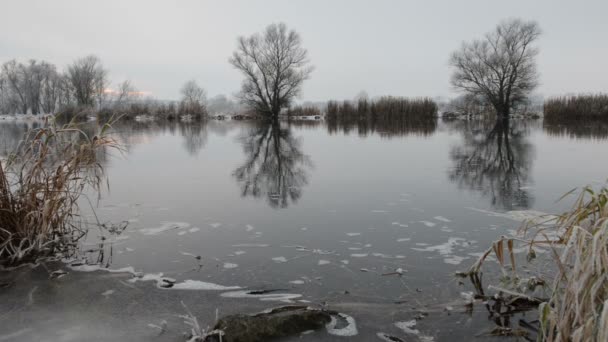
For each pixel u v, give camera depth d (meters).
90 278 3.28
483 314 2.71
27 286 3.13
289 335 2.45
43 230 3.84
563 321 2.08
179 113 42.19
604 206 2.28
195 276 3.32
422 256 3.73
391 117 37.84
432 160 10.08
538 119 38.94
